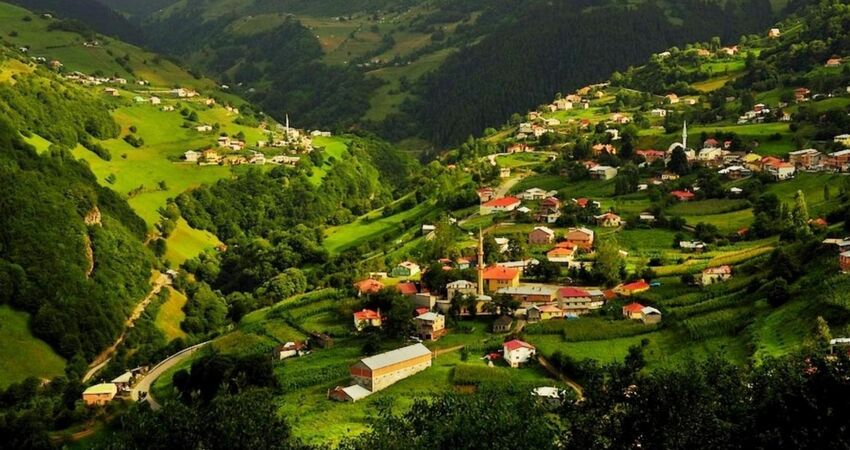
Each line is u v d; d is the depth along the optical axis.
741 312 139.62
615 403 63.91
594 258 191.62
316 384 139.75
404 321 160.50
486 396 74.75
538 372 134.88
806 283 137.88
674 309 149.12
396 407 122.94
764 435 57.78
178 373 145.50
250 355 142.75
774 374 63.69
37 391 158.62
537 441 61.53
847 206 180.50
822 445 56.56
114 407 144.88
